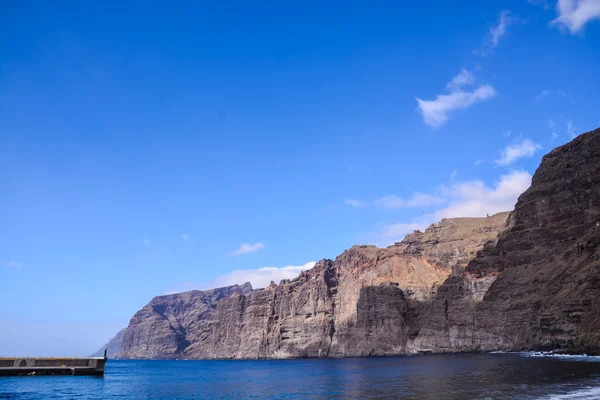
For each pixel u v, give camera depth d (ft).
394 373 416.05
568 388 240.12
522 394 226.79
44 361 442.91
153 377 557.74
